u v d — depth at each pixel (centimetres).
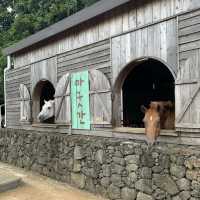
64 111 618
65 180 589
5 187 555
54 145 620
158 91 713
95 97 538
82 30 571
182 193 379
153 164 416
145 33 450
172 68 412
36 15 1439
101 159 503
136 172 442
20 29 1408
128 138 484
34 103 741
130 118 680
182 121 399
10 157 794
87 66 562
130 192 451
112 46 507
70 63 604
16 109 806
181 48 401
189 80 388
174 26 410
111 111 506
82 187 545
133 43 469
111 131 512
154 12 439
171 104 447
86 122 561
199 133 383
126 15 482
